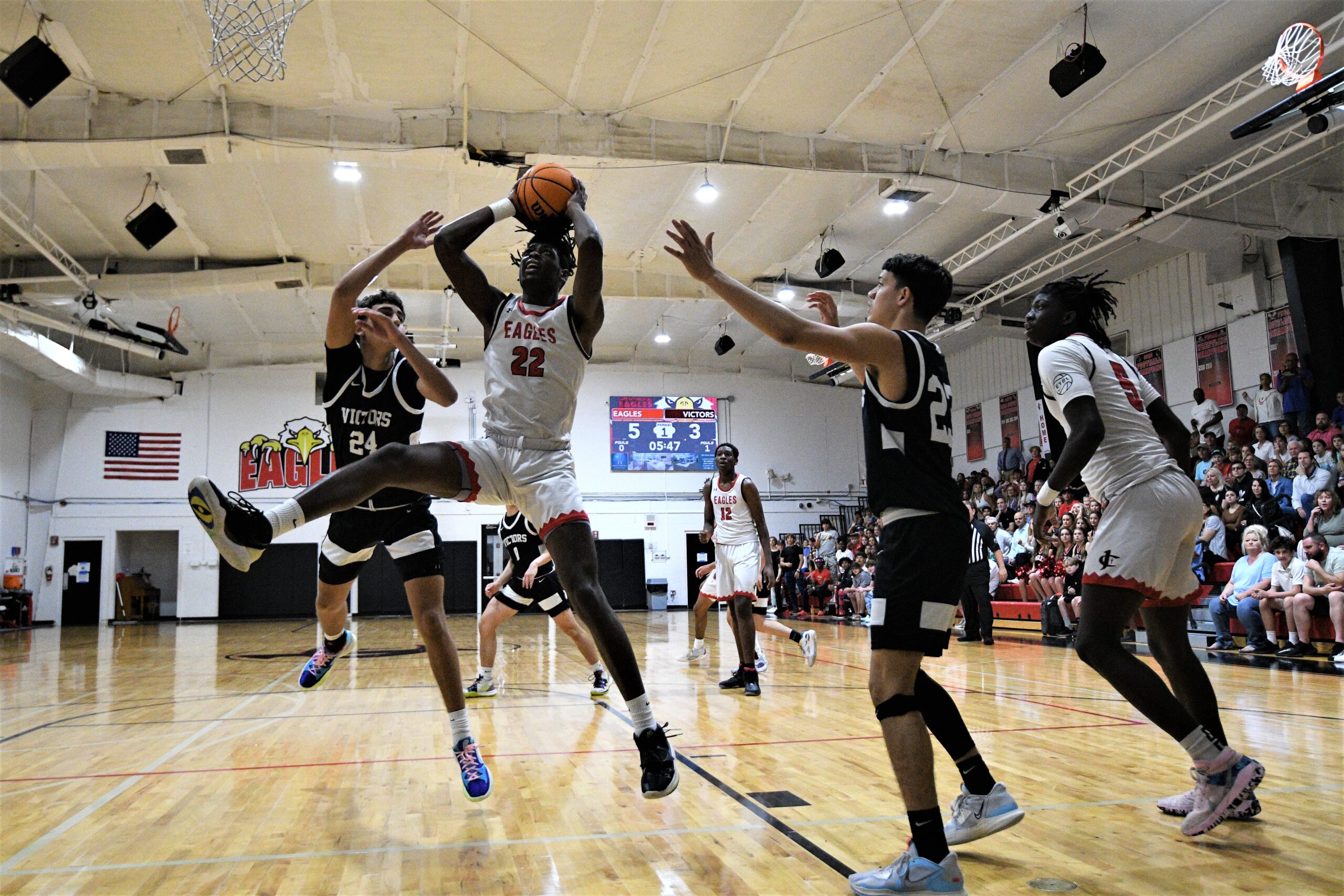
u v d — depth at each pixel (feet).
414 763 12.08
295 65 30.19
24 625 58.13
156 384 64.23
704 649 30.25
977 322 54.03
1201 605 32.35
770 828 8.59
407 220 42.91
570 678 23.18
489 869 7.43
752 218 44.32
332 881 7.18
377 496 10.12
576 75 31.63
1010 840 8.15
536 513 8.17
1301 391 39.52
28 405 61.72
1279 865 7.32
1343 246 41.39
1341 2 28.96
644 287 51.70
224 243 45.55
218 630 52.21
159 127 31.81
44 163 32.17
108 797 10.33
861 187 41.01
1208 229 40.52
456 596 69.31
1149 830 8.42
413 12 27.68
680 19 28.53
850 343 6.95
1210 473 37.86
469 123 33.65
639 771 11.35
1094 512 36.81
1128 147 33.76
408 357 9.75
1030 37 30.07
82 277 46.34
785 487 75.41
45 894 6.93
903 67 31.71
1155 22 29.58
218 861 7.76
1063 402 8.64
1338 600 24.80
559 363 8.39
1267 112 27.71
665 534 73.15
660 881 7.06
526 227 9.09
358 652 32.71
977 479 60.54
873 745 12.99
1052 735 13.57
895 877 6.46
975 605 34.65
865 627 46.42
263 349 66.33
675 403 74.54
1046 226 45.96
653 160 34.99
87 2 26.53
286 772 11.64
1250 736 13.19
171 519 64.23
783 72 31.89
